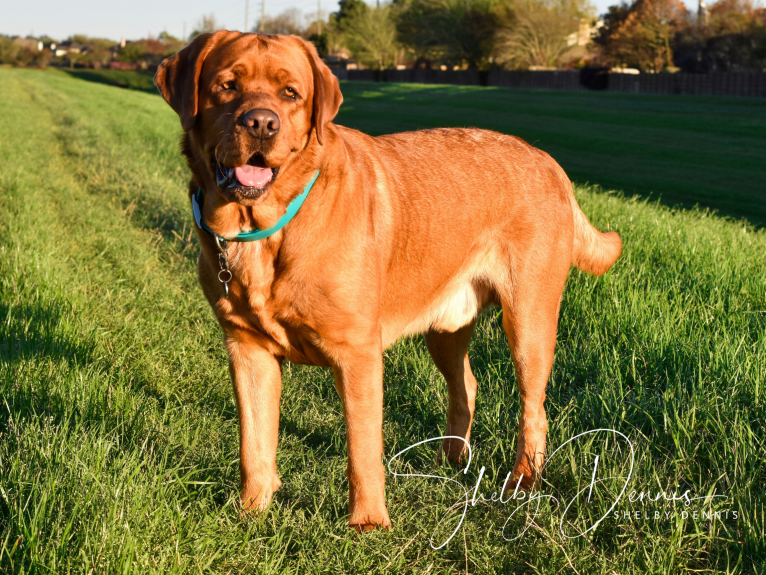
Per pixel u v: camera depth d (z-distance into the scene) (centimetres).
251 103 258
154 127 1923
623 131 2477
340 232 284
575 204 410
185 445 343
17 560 244
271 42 278
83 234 770
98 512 258
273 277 282
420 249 332
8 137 1664
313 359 305
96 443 309
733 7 4669
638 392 394
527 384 358
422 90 4709
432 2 6494
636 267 587
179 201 927
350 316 286
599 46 5588
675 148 2077
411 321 349
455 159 355
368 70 7312
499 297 367
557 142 2281
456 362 377
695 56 4722
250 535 282
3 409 363
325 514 302
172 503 279
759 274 557
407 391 431
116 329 516
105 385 395
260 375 307
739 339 429
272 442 310
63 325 479
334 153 287
